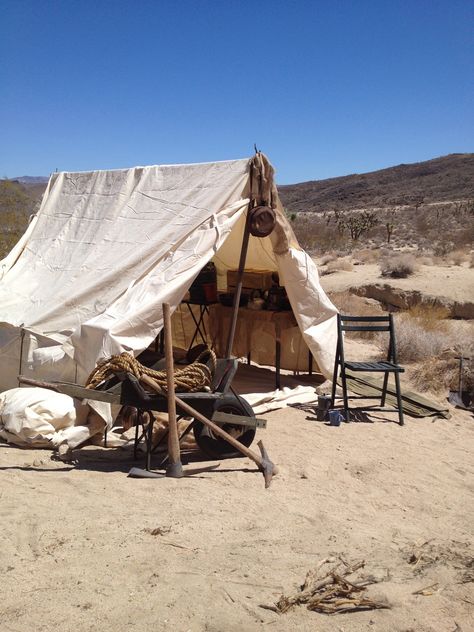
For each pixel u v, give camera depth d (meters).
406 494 5.77
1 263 9.36
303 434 7.38
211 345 10.59
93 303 7.52
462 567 4.20
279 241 8.26
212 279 10.05
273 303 9.20
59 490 5.24
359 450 6.92
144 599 3.58
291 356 10.24
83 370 6.80
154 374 5.82
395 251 37.25
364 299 22.61
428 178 122.56
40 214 10.09
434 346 12.23
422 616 3.56
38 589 3.63
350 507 5.36
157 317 7.00
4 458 5.98
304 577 3.95
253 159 7.92
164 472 5.86
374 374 10.82
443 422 8.36
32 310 7.97
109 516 4.75
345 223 54.19
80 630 3.26
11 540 4.25
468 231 40.31
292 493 5.54
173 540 4.40
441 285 22.50
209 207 7.82
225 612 3.49
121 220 8.68
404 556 4.36
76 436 6.29
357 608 3.61
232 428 6.33
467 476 6.38
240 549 4.31
